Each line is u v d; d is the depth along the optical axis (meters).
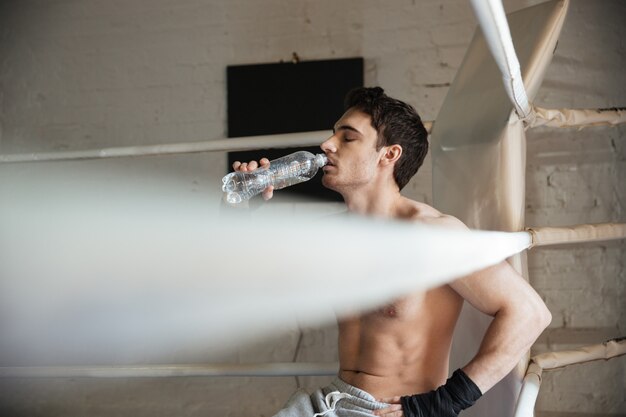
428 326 1.63
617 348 2.05
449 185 2.05
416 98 3.09
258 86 3.20
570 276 2.94
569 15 2.97
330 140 1.73
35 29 3.43
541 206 2.96
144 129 3.32
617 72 2.93
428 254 1.61
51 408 3.34
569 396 2.91
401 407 1.54
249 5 3.25
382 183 1.72
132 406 3.27
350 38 3.15
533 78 1.86
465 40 3.06
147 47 3.33
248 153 3.21
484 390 1.53
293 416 1.65
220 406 3.19
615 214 2.91
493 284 1.55
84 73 3.39
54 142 3.40
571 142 2.95
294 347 3.13
